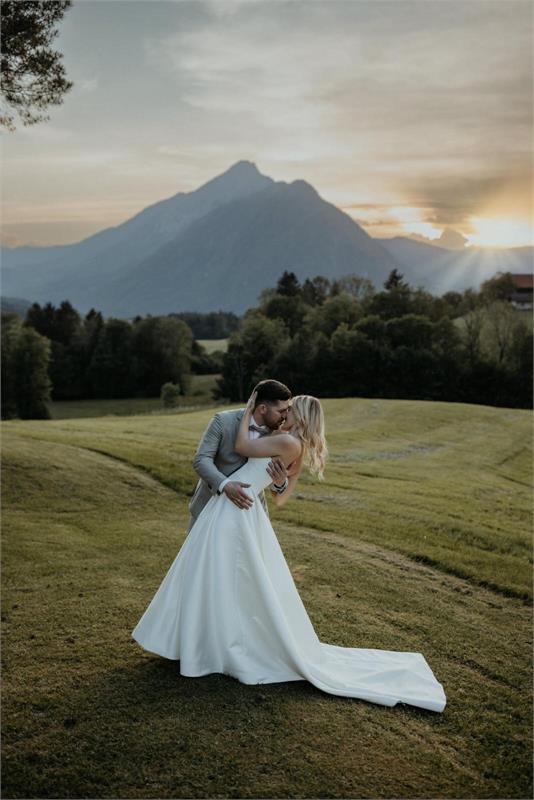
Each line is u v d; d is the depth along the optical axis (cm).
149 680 411
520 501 1491
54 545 782
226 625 414
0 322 6700
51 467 1192
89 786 306
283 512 1049
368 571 728
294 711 383
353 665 457
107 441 1661
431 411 3381
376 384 6400
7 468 1139
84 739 344
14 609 551
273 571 432
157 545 807
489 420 3303
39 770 316
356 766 336
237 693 398
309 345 6731
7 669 427
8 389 6253
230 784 313
